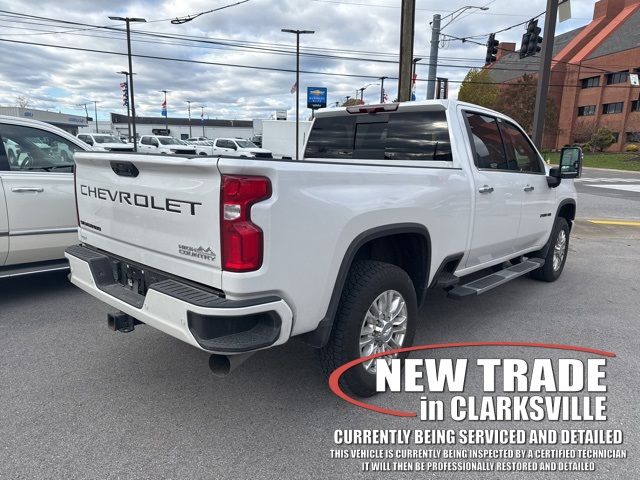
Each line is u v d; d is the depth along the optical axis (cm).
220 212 237
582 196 1845
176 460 258
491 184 423
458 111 414
